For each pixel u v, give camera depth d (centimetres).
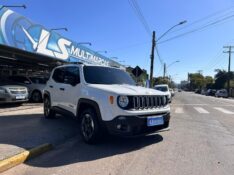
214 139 807
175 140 774
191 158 606
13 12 1291
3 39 1188
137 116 645
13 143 660
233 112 1648
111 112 640
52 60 1834
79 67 811
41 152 621
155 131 692
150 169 530
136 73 2166
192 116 1379
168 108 736
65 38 1867
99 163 561
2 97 1376
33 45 1441
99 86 707
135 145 704
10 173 500
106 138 767
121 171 517
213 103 2636
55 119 1032
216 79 9844
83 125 723
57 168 528
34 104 1636
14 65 2205
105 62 2975
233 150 682
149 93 686
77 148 670
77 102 763
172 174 506
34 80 1830
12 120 998
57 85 926
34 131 816
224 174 511
